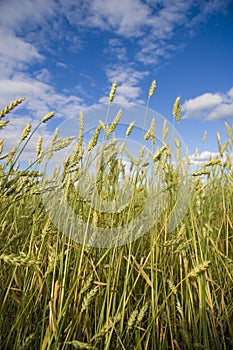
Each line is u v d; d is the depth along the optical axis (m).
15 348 0.68
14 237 0.65
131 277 0.95
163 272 0.87
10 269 0.82
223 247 1.19
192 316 0.89
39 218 0.87
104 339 0.77
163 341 0.82
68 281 0.86
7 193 0.72
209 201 1.37
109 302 0.77
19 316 0.71
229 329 0.90
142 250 1.01
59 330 0.66
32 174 0.76
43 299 0.83
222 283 1.07
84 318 0.81
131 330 0.80
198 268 0.66
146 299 0.91
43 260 0.87
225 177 1.48
